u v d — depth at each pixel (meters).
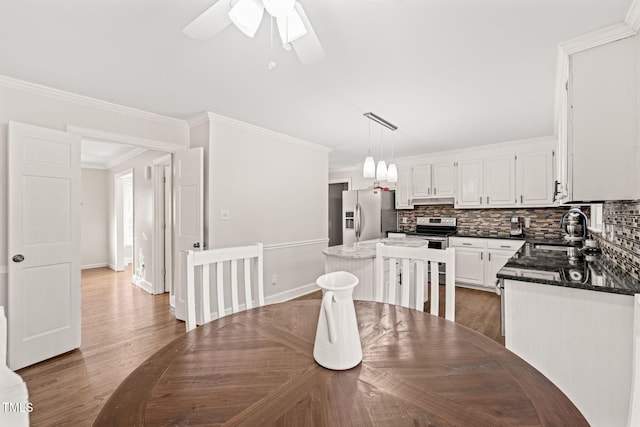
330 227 6.80
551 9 1.44
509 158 4.15
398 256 1.69
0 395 0.40
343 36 1.66
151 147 3.01
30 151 2.22
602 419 1.48
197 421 0.65
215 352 0.98
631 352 1.41
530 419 0.64
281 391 0.76
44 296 2.29
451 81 2.23
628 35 1.51
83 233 6.04
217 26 1.21
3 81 2.16
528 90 2.39
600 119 1.59
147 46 1.77
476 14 1.48
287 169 3.89
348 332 0.88
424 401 0.71
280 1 0.97
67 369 2.17
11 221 2.13
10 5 1.40
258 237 3.50
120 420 0.65
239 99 2.58
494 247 4.09
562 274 1.73
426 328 1.17
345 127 3.42
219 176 3.10
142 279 4.54
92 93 2.46
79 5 1.41
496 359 0.91
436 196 4.79
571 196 1.66
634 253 1.57
